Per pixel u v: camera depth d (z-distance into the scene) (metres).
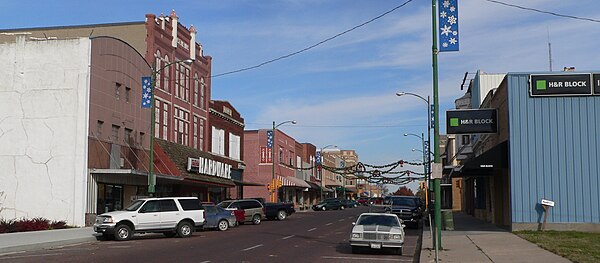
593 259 16.12
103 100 35.81
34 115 34.25
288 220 45.69
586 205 25.59
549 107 26.25
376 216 22.12
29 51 34.78
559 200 25.81
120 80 38.06
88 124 34.06
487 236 24.98
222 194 58.41
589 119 25.94
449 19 19.97
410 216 36.22
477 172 34.41
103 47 35.94
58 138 33.84
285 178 82.25
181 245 23.11
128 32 44.03
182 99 49.09
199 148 52.69
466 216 49.78
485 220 40.59
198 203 28.23
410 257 19.91
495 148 27.62
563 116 26.14
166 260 17.62
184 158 45.75
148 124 42.06
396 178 70.38
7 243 22.28
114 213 26.12
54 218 33.25
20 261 17.48
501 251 19.34
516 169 26.25
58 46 34.62
